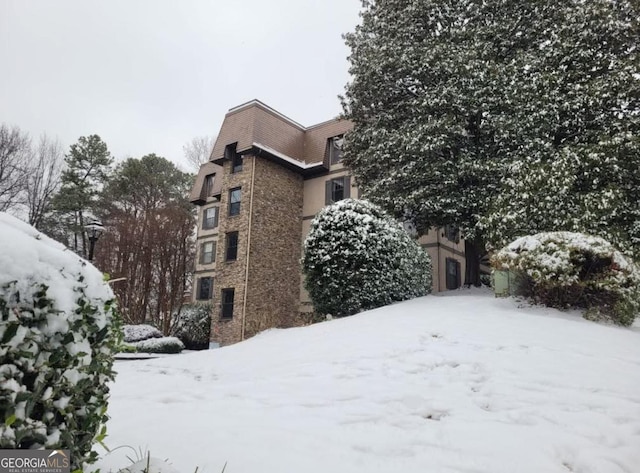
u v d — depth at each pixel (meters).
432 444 3.28
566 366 5.16
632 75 11.04
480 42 12.54
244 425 3.73
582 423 3.60
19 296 1.52
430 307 9.23
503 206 10.99
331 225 11.09
